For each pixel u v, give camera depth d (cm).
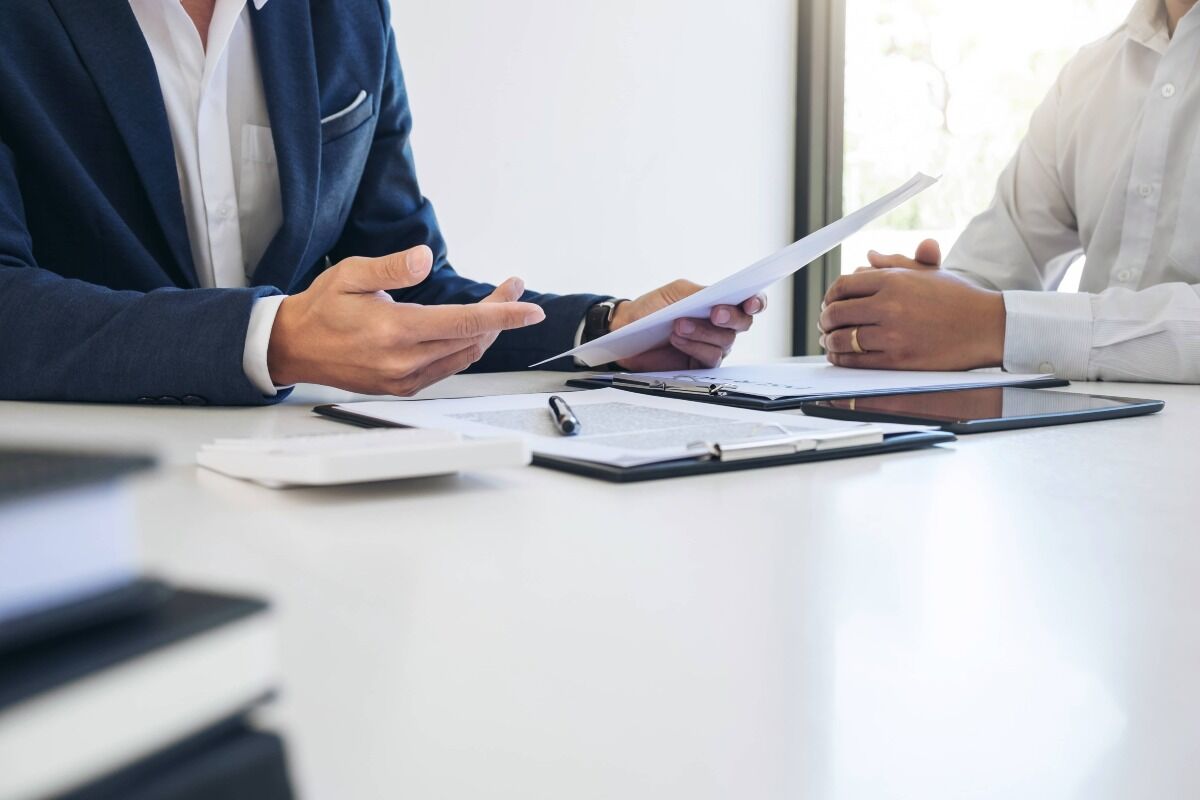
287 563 31
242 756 13
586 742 19
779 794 17
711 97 293
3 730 10
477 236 252
